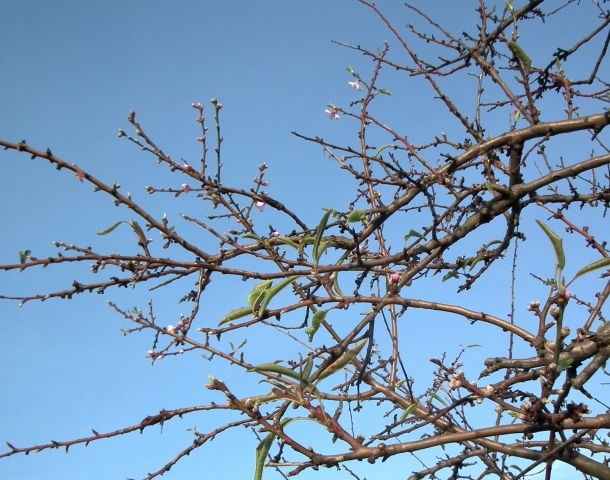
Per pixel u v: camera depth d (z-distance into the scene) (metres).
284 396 1.70
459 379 1.70
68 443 1.88
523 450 1.83
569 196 1.94
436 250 1.87
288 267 1.88
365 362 1.75
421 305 1.83
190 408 1.93
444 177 1.89
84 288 1.76
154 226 1.77
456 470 1.92
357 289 1.78
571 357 1.66
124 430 1.91
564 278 1.57
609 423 1.66
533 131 1.91
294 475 1.89
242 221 1.90
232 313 1.74
